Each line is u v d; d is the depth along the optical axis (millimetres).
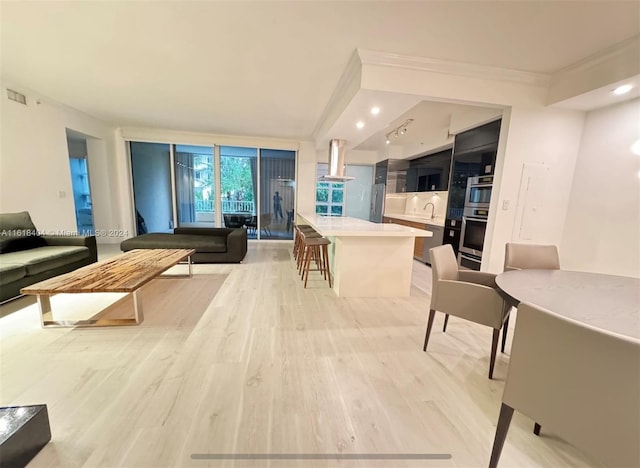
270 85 3133
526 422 1357
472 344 2070
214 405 1388
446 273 1984
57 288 1931
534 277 1644
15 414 1098
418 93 2568
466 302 1755
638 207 2592
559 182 3086
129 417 1296
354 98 2701
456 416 1377
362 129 3924
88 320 2246
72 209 4234
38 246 3244
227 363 1737
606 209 2816
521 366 973
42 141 3721
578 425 851
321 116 4250
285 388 1531
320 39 2201
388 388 1562
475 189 3615
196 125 5066
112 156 5344
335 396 1484
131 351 1842
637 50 2145
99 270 2406
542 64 2568
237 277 3607
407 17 1895
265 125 4922
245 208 6211
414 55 2430
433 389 1568
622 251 2701
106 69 2842
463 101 2742
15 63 2746
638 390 727
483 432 1287
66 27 2115
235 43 2289
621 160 2701
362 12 1854
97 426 1240
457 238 4016
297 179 6145
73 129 4297
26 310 2428
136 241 4098
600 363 787
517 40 2162
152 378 1573
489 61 2527
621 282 1550
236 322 2312
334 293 3094
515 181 3010
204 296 2896
